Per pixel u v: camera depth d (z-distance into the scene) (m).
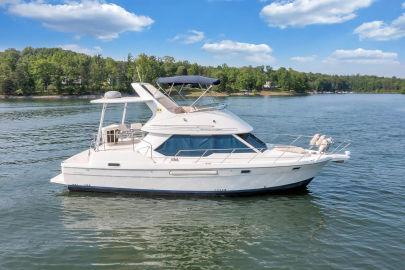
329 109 70.12
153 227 12.81
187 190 15.12
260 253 11.09
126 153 15.04
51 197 15.57
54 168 20.70
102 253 11.04
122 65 137.50
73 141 29.91
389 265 10.30
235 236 12.20
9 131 35.69
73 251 11.12
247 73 164.25
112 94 16.77
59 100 96.69
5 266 10.23
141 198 15.26
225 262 10.59
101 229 12.62
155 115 16.39
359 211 14.30
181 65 152.62
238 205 14.69
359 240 11.84
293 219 13.52
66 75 119.94
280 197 15.60
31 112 57.66
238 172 14.79
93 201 15.02
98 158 15.09
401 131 37.06
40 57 143.38
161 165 14.70
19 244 11.51
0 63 131.62
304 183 15.72
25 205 14.73
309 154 15.80
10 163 21.89
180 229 12.68
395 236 12.09
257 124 43.44
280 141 30.20
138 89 16.48
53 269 10.14
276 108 72.06
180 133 15.47
